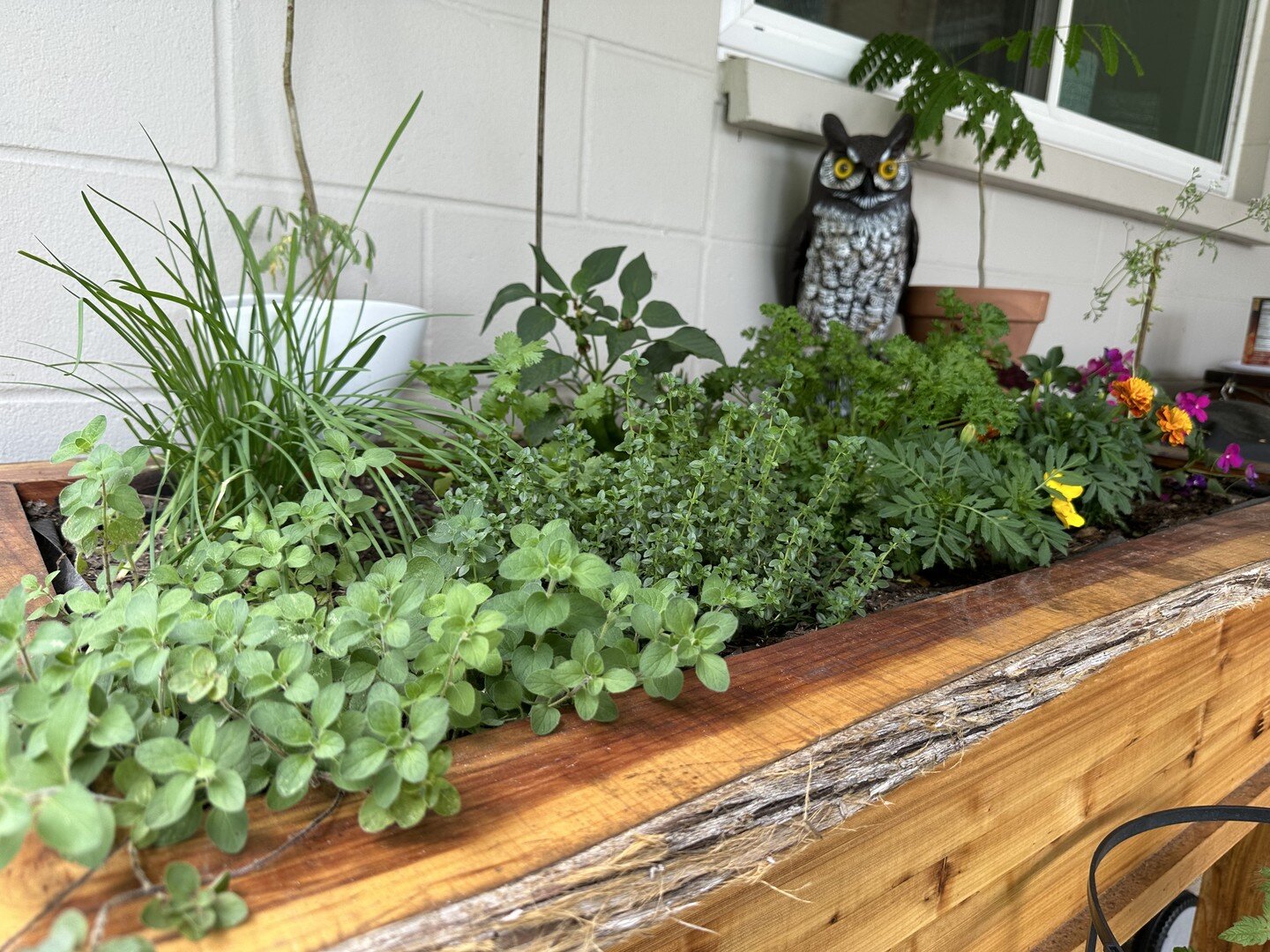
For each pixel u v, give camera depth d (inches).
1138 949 54.9
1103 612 27.3
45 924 12.1
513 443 31.8
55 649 15.2
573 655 19.0
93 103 42.6
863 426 44.5
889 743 19.8
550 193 59.7
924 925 24.3
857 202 62.7
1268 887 42.2
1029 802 26.7
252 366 30.6
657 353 45.3
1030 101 93.0
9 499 34.9
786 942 20.2
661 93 63.8
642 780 17.2
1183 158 115.2
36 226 42.4
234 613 17.9
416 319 45.1
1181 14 108.9
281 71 47.6
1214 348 127.7
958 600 28.2
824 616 30.6
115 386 46.0
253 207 48.4
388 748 14.9
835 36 77.7
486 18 54.2
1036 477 36.7
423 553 25.5
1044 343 101.2
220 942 12.3
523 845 15.0
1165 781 34.6
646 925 15.3
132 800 13.8
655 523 30.9
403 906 13.3
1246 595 33.0
